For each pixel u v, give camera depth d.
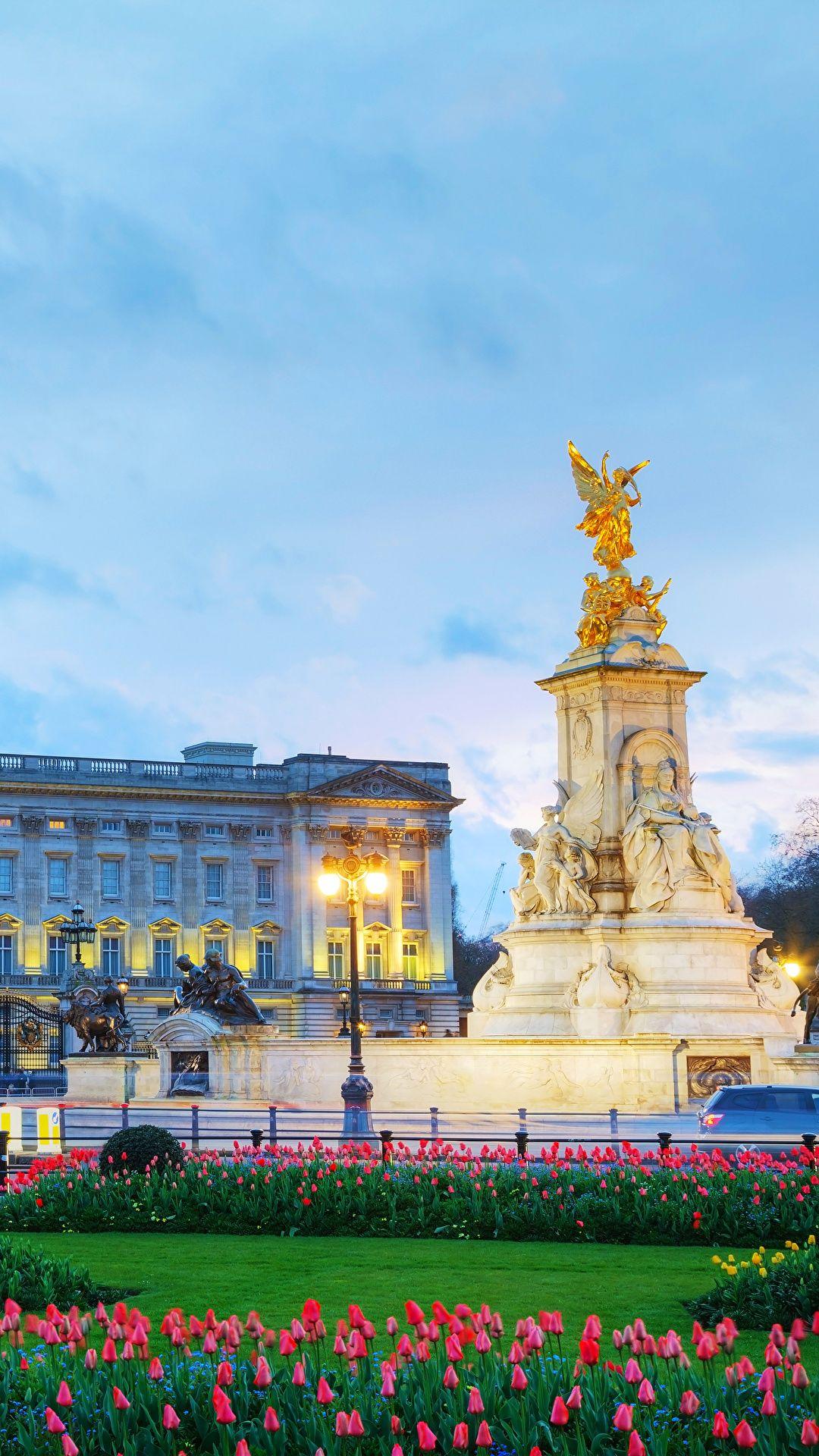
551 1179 33.88
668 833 63.19
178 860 167.75
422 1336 18.95
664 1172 33.94
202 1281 28.38
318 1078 62.56
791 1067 57.12
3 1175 37.03
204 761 177.62
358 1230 33.56
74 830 164.25
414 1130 51.06
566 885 63.72
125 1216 34.31
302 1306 26.05
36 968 161.00
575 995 62.25
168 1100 64.56
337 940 171.12
